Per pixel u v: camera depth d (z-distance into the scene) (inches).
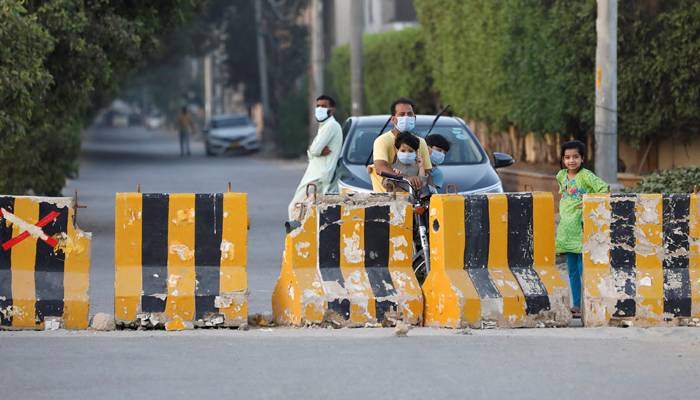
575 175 887.1
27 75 1231.5
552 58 1831.9
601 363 695.1
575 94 1809.8
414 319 829.2
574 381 647.1
